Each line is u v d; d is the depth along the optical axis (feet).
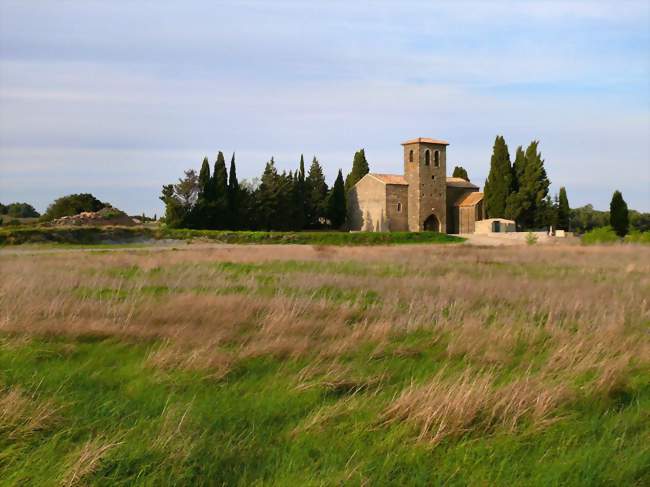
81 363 26.30
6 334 30.32
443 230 291.79
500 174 280.92
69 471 15.26
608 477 16.07
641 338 31.94
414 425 18.75
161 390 22.33
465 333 32.12
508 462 16.97
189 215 245.45
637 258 101.40
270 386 23.03
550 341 31.48
